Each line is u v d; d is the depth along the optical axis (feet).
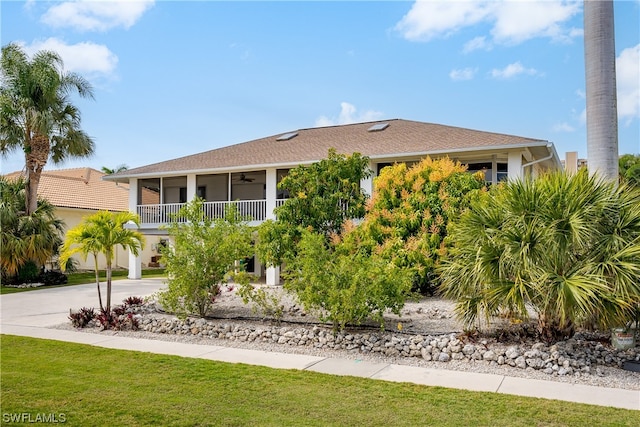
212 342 26.20
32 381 18.40
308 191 34.68
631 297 19.57
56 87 64.64
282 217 33.35
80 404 15.71
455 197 35.14
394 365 21.08
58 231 72.54
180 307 30.73
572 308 19.58
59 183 89.92
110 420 14.28
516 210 22.21
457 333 24.32
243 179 72.33
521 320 24.72
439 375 19.43
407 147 53.88
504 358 20.75
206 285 30.94
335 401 16.14
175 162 70.64
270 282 55.36
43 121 61.93
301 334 25.72
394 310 25.58
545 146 46.78
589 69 27.25
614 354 21.09
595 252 20.95
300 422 14.21
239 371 19.99
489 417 14.60
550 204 21.56
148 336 27.96
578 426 13.88
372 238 34.50
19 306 42.11
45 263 65.00
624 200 22.02
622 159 96.68
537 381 18.48
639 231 20.97
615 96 26.91
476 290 22.89
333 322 25.08
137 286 58.18
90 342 26.27
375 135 64.18
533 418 14.51
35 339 27.07
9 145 63.05
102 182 100.58
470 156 52.42
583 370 19.29
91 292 52.54
